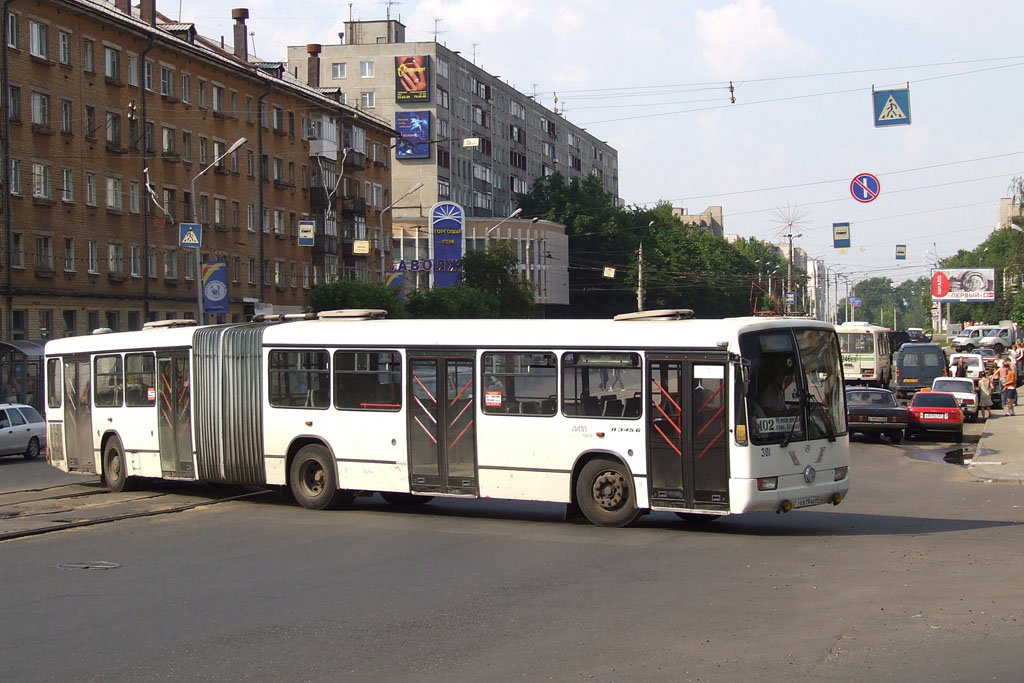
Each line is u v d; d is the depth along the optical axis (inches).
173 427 845.8
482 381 690.8
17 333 1931.6
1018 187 3678.6
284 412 776.3
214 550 586.9
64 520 714.2
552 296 4436.5
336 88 3267.7
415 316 2797.7
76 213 2069.4
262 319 831.7
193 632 395.2
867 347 2341.3
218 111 2551.7
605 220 4822.8
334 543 605.3
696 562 524.7
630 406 640.4
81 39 2089.1
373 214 3351.4
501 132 4881.9
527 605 431.5
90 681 332.5
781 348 622.8
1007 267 4062.5
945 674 318.0
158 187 2321.6
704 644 361.1
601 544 587.5
